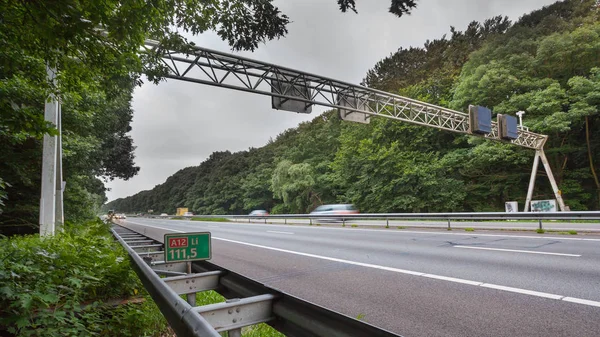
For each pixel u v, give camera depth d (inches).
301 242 482.0
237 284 121.1
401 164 1168.2
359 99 679.1
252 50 216.7
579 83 895.1
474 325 148.0
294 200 1804.9
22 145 445.1
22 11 133.7
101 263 179.0
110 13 142.3
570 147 1018.7
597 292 185.2
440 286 213.3
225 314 89.0
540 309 163.3
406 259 308.5
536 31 1185.4
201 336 54.7
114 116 781.9
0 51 161.9
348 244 433.4
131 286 170.1
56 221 374.9
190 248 171.9
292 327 93.8
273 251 404.8
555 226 545.0
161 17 177.9
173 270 174.4
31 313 119.5
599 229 467.2
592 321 145.7
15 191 479.5
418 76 1707.7
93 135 721.6
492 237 431.5
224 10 196.4
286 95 583.8
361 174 1359.5
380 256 331.6
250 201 2384.4
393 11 140.6
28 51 167.6
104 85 209.0
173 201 3890.3
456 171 1197.1
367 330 63.9
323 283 233.8
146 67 209.0
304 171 1743.4
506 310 164.4
